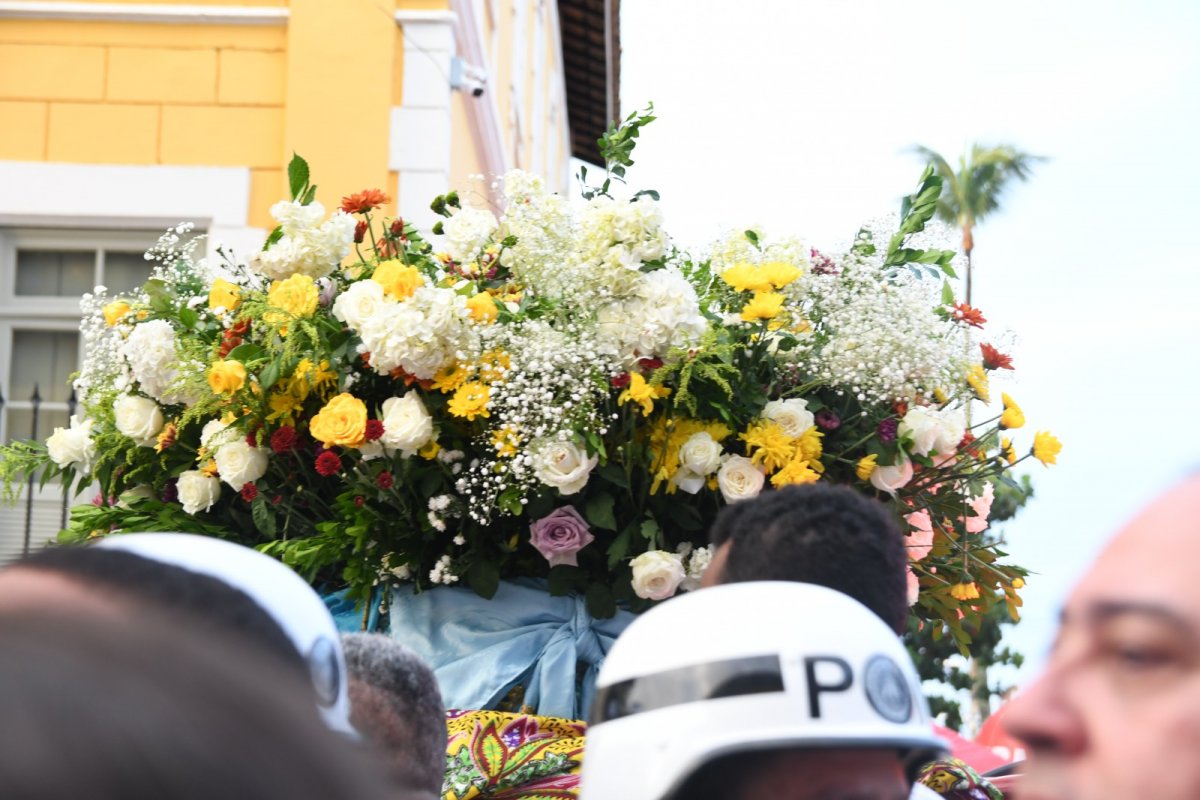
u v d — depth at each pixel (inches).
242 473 115.6
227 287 122.3
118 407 125.2
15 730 19.6
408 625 114.2
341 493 118.3
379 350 108.3
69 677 20.5
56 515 261.4
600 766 52.2
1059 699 34.0
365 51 289.3
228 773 20.4
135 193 289.3
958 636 130.2
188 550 52.7
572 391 108.0
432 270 124.3
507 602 113.6
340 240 119.6
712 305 123.0
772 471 113.8
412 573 116.3
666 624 53.2
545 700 108.8
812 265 123.8
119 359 127.6
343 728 53.6
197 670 21.7
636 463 112.6
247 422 116.4
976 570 126.6
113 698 20.4
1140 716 32.7
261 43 293.7
